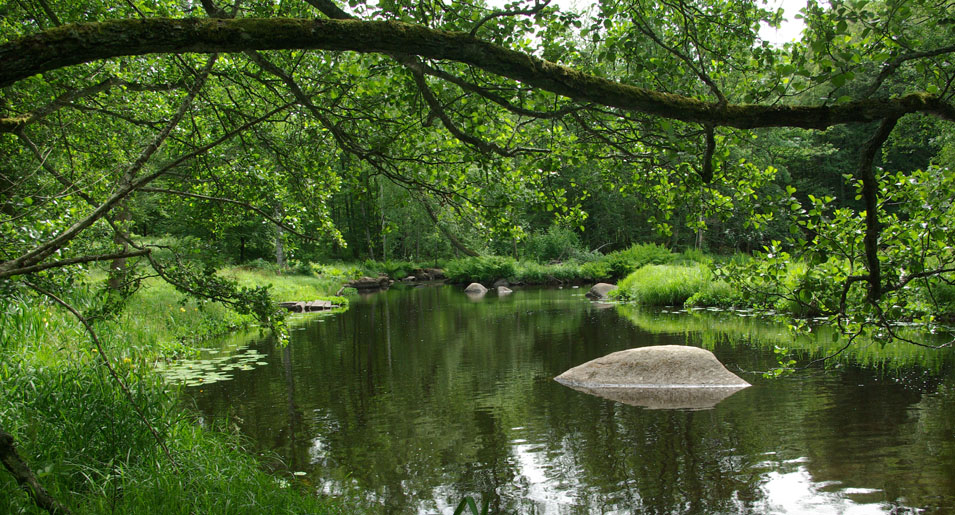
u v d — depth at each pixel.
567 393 7.52
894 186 3.05
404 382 8.31
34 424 3.72
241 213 4.99
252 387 7.99
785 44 2.82
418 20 2.72
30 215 3.29
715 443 5.51
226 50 1.87
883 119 2.67
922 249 2.99
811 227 3.06
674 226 37.78
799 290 3.17
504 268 33.22
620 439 5.71
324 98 4.04
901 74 3.28
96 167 5.48
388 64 3.19
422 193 3.95
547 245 37.53
